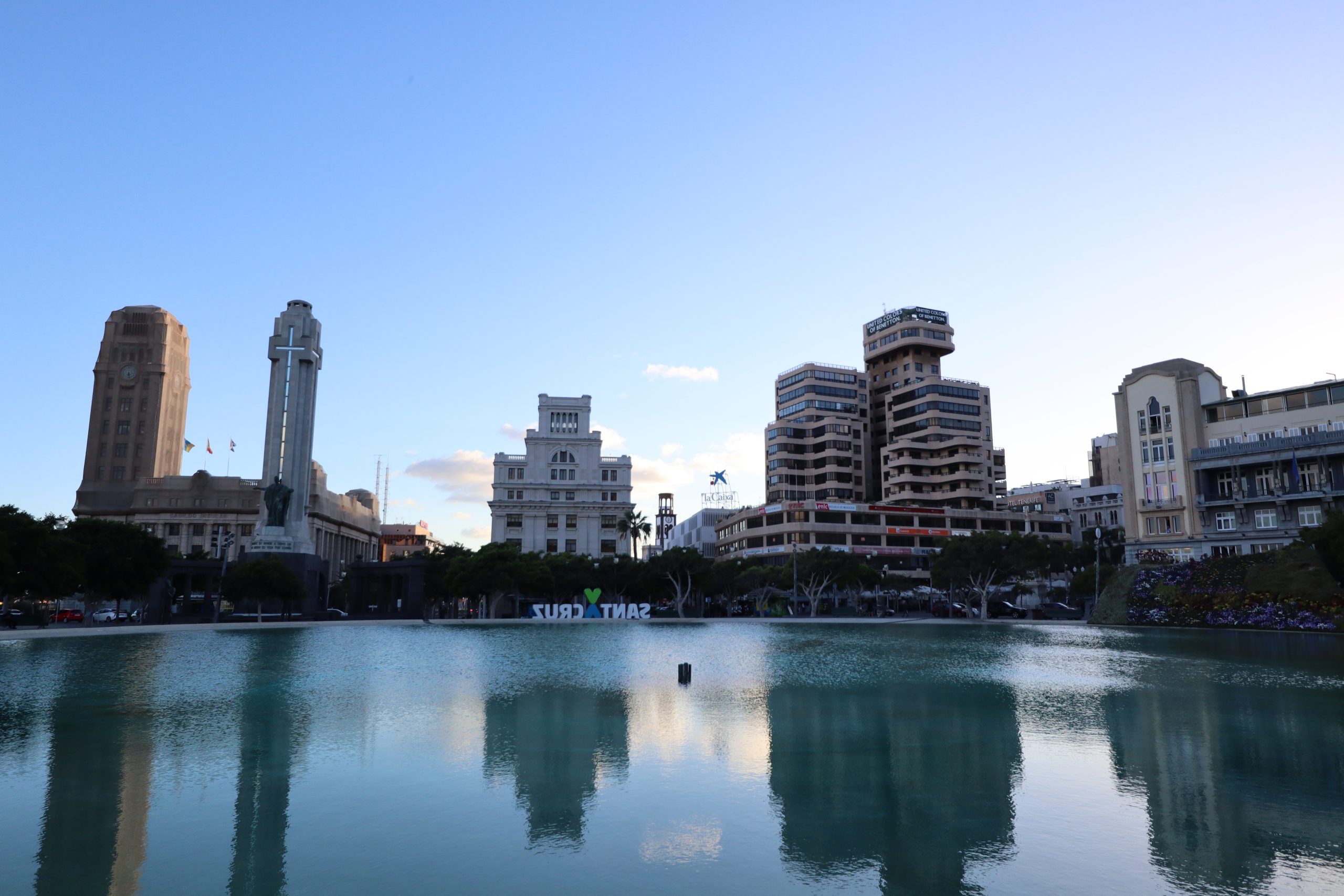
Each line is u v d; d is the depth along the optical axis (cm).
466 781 1822
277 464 11194
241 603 10225
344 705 2897
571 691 3316
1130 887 1230
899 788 1759
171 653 4981
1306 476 8394
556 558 12244
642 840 1428
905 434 19400
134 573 8238
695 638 6869
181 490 18950
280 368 11394
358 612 12288
